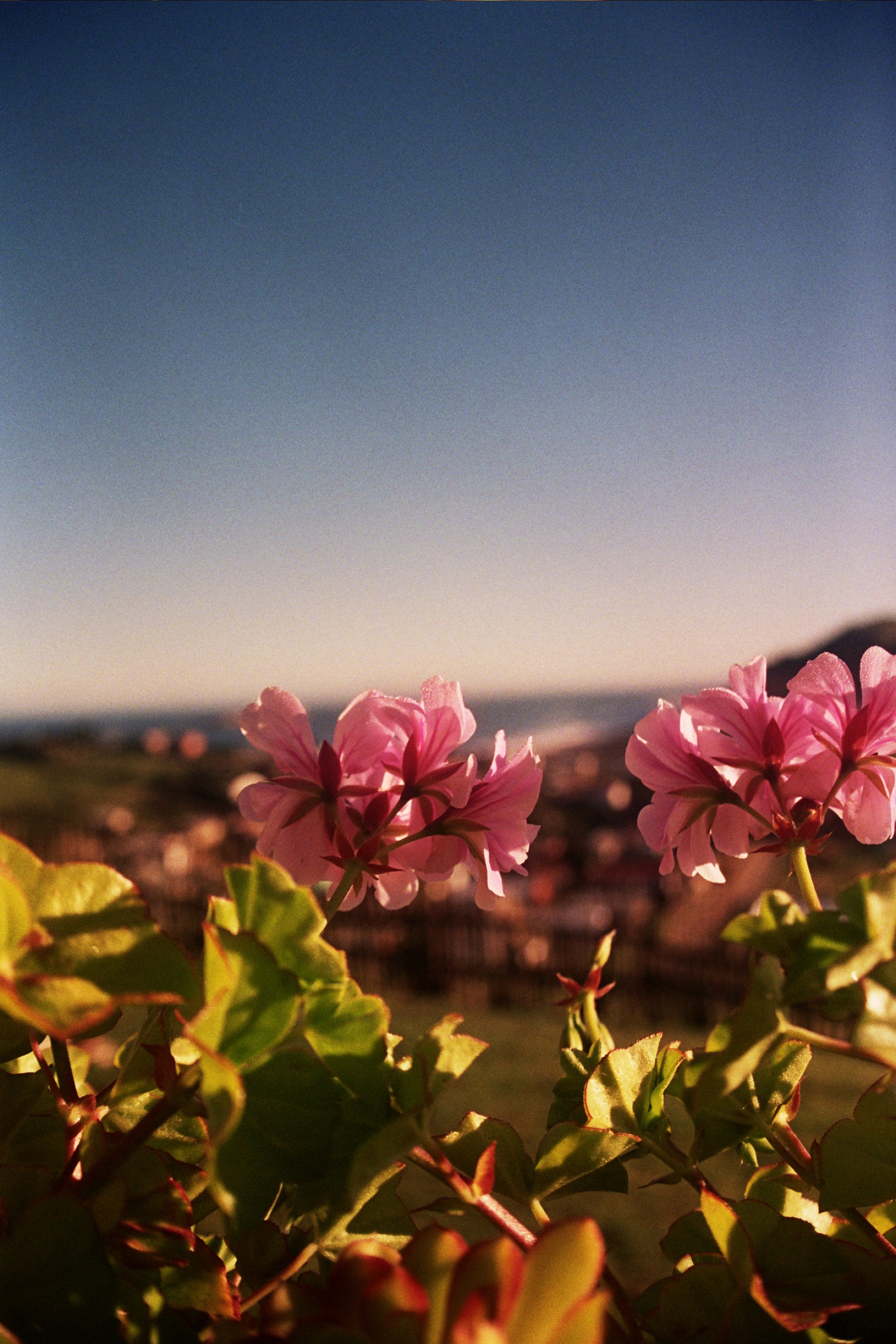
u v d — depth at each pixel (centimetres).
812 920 15
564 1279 11
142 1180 17
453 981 401
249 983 14
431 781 22
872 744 23
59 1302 14
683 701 24
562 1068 21
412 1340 12
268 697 23
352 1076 15
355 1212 17
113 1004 13
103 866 15
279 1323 13
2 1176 17
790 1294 15
